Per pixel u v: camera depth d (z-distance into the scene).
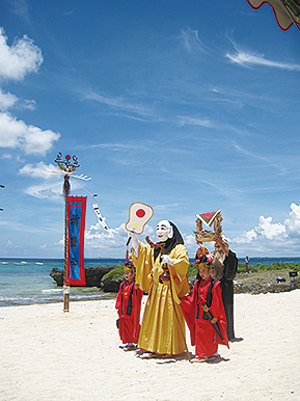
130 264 7.44
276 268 25.84
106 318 11.24
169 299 6.38
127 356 6.57
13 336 8.48
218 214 7.12
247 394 4.22
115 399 4.45
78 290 28.53
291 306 11.17
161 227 6.71
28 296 23.61
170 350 6.16
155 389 4.73
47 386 5.00
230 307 7.43
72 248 12.84
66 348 7.26
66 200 12.99
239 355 6.12
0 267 86.00
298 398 3.95
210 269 6.19
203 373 5.25
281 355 5.79
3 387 4.97
